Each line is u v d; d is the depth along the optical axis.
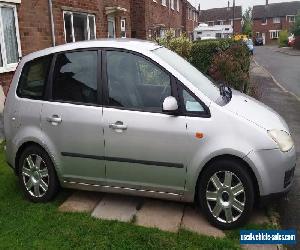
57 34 11.27
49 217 4.46
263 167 4.00
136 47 4.54
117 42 4.66
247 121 4.09
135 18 22.12
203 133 4.10
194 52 13.87
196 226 4.25
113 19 16.06
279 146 4.06
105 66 4.56
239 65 10.86
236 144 4.01
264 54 44.25
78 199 4.95
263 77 20.56
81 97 4.59
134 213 4.54
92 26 13.97
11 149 5.00
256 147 4.01
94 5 13.90
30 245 3.92
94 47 4.65
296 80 19.03
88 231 4.14
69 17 12.22
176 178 4.26
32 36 10.07
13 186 5.37
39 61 4.89
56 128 4.64
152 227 4.20
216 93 4.59
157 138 4.22
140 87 4.43
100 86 4.52
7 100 5.05
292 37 56.88
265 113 4.52
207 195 4.21
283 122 4.62
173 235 4.04
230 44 14.18
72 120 4.54
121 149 4.37
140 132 4.27
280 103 11.99
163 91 4.34
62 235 4.07
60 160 4.69
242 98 4.99
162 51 4.86
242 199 4.12
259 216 4.47
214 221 4.20
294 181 5.66
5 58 9.03
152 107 4.32
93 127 4.45
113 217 4.45
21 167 4.96
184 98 4.25
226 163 4.08
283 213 4.72
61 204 4.84
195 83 4.46
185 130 4.14
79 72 4.66
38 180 4.87
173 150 4.20
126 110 4.36
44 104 4.73
